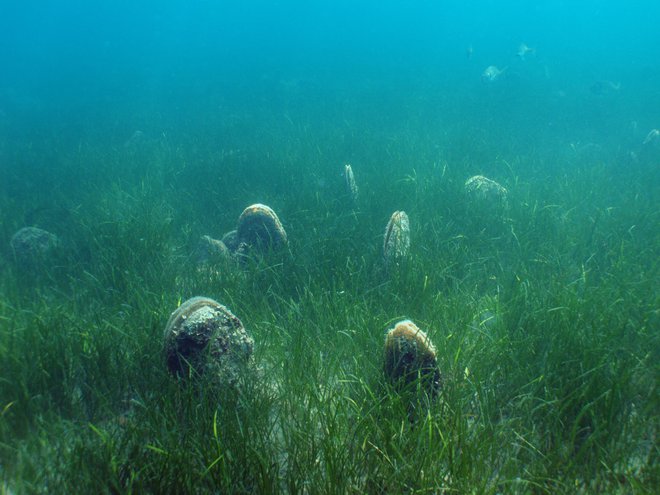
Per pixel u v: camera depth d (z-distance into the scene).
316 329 1.37
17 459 0.96
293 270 1.66
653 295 1.44
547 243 1.86
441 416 1.00
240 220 1.82
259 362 1.24
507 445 0.99
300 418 1.06
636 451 0.99
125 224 2.00
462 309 1.40
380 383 1.08
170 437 0.93
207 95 7.38
